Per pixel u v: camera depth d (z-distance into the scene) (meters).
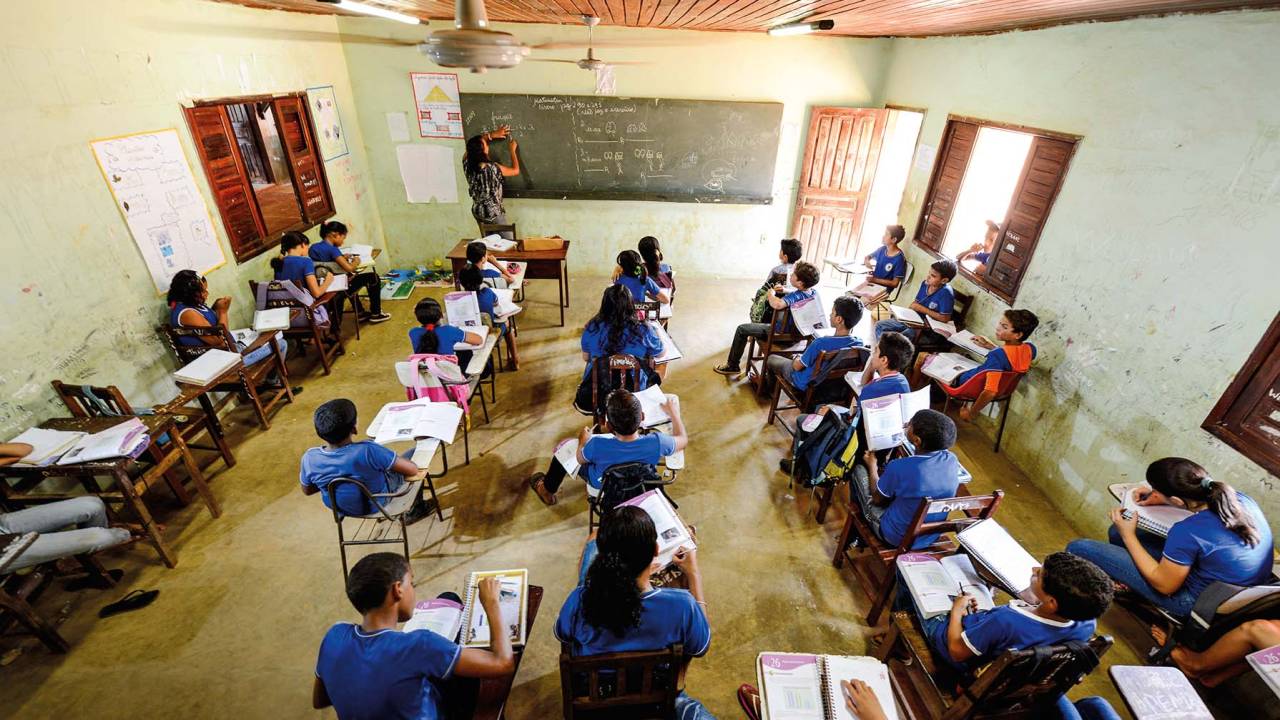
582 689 1.77
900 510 2.42
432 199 6.71
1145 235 2.96
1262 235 2.38
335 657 1.52
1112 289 3.16
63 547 2.42
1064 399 3.46
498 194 6.23
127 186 3.44
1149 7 2.67
